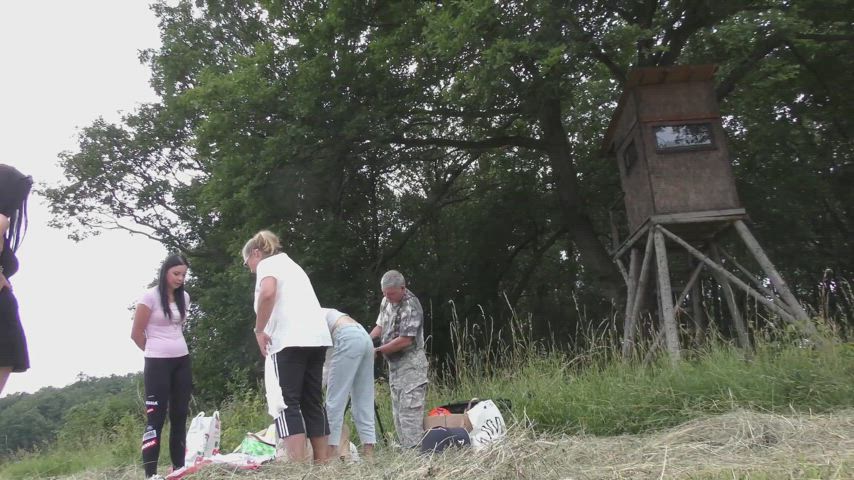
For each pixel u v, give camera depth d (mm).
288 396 4602
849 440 4086
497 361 8211
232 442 7734
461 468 3605
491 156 19750
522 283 20406
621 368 7332
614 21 12344
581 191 17188
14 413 24609
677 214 9039
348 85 13930
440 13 11367
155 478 4637
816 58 13836
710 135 9328
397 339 5898
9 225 3438
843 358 6582
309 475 3949
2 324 3307
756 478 3340
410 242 19062
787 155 15961
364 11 13930
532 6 11070
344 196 16781
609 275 14883
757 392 6164
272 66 14109
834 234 17984
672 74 9344
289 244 14734
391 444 5730
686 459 3957
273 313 4750
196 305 21203
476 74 11039
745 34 10461
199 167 24875
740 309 10969
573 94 14078
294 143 13414
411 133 16406
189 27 19828
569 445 4367
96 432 11023
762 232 15586
